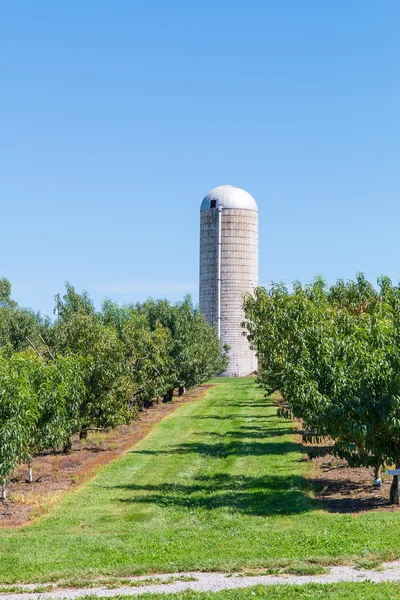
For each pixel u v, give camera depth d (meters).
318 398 22.36
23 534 20.33
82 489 27.11
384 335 22.88
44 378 28.02
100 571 15.98
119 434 43.72
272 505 23.69
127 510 23.58
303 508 22.69
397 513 20.91
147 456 35.22
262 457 33.91
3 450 21.75
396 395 20.95
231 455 34.84
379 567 15.49
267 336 34.06
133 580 15.32
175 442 40.12
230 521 21.38
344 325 28.56
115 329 49.47
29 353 36.34
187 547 18.05
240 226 115.88
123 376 37.53
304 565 15.67
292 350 29.67
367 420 21.83
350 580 14.62
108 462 33.47
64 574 15.84
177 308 65.94
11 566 16.81
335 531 18.78
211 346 73.31
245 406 61.72
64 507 24.08
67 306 53.34
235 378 110.88
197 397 72.69
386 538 17.61
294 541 17.92
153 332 54.41
